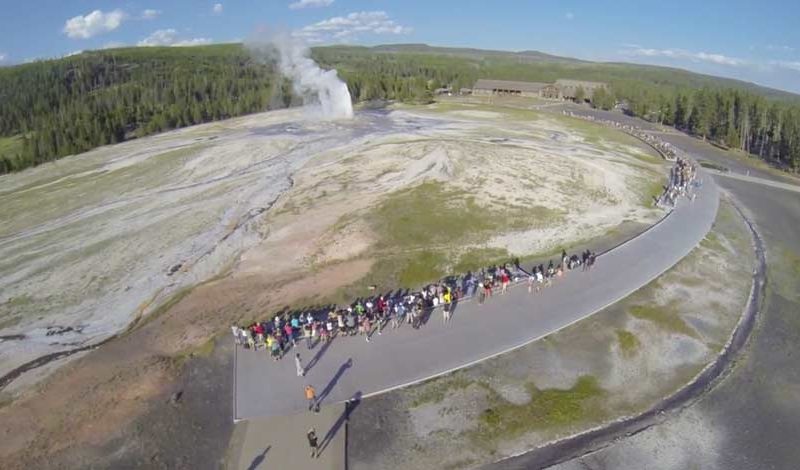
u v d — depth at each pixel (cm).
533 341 3509
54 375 3366
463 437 2777
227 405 3030
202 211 6231
